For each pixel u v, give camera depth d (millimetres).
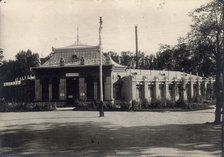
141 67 86562
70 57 57906
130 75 54250
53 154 16250
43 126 28750
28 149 17688
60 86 56469
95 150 17062
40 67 57031
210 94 59000
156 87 57375
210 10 26406
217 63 26844
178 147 17391
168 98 59375
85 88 55375
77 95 56594
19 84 66562
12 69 73562
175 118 34281
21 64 75625
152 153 15789
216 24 26312
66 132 24547
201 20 27047
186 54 28344
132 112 43469
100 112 37000
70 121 32406
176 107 49219
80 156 15594
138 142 19297
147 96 56281
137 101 49906
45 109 49156
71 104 56406
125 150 16812
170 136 21531
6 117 37938
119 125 28469
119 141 19844
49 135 23094
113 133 23469
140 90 55688
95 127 27266
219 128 25359
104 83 54469
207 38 27047
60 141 20344
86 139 20953
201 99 57219
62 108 51625
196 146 17625
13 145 19078
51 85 56906
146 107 49156
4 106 49531
